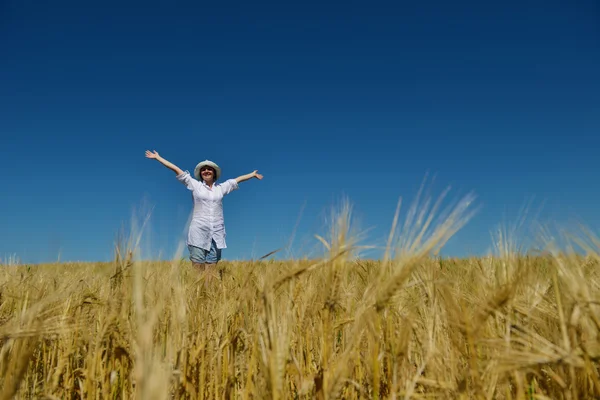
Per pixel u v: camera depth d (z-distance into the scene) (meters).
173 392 2.34
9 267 3.94
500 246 2.60
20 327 2.50
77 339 2.99
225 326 3.00
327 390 2.13
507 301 2.12
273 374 2.03
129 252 2.93
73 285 3.27
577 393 2.08
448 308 2.32
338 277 2.34
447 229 2.11
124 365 2.77
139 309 1.60
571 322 2.07
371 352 2.46
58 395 2.79
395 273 2.16
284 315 2.38
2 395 2.20
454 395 2.24
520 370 2.06
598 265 2.26
